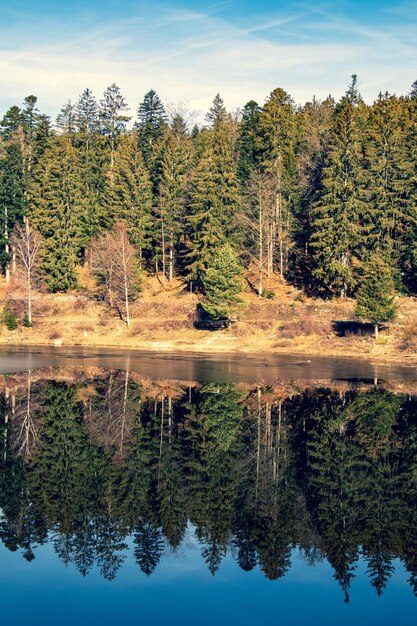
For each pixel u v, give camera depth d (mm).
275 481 27391
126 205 82500
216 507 24547
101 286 81125
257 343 65438
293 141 87312
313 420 37438
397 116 81438
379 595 17969
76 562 19969
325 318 68438
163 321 72062
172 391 44875
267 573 19391
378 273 60781
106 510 24047
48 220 80812
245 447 32094
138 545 21312
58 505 24406
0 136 99750
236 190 78000
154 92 101688
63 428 35031
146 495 25547
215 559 20391
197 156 95062
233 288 67562
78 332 71062
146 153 96875
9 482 26734
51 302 77688
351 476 28062
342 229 71375
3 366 53969
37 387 45500
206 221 76875
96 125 100000
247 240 83312
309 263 80812
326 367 54562
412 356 58281
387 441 33312
